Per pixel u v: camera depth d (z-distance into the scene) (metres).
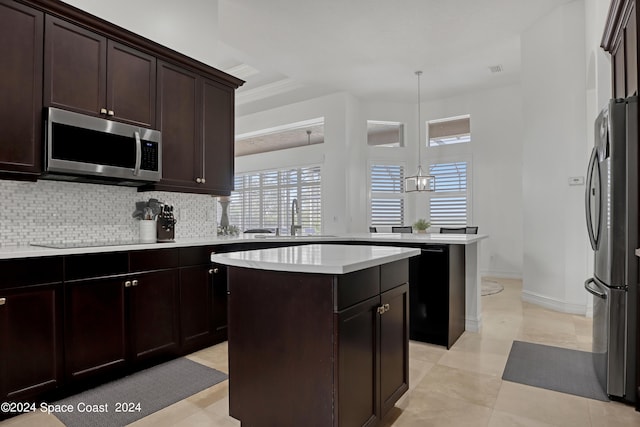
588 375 2.45
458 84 6.50
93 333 2.27
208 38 3.74
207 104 3.45
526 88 4.60
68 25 2.48
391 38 4.84
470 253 3.41
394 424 1.87
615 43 2.72
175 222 3.14
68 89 2.47
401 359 1.98
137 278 2.51
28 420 1.92
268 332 1.65
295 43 4.99
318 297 1.50
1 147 2.18
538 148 4.41
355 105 7.13
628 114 2.10
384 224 7.39
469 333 3.34
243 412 1.74
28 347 2.00
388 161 7.43
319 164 7.18
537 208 4.42
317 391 1.50
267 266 1.58
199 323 2.94
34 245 2.48
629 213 2.09
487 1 4.01
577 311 3.98
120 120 2.75
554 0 4.00
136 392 2.23
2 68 2.19
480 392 2.21
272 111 7.73
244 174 8.72
